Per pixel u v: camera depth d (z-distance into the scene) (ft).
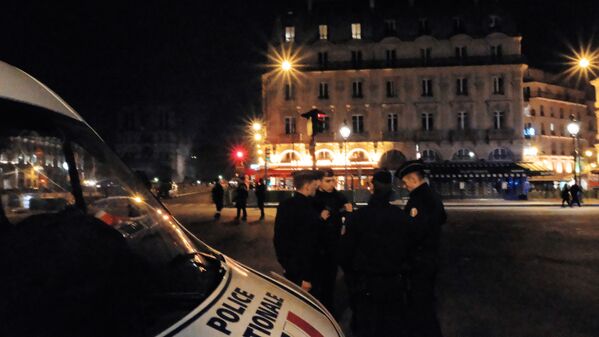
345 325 19.70
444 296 25.21
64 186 7.18
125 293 6.05
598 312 22.17
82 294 5.53
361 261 12.45
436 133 165.78
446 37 169.58
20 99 6.80
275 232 15.39
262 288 8.27
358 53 169.27
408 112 166.91
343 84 167.02
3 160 6.23
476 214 90.22
